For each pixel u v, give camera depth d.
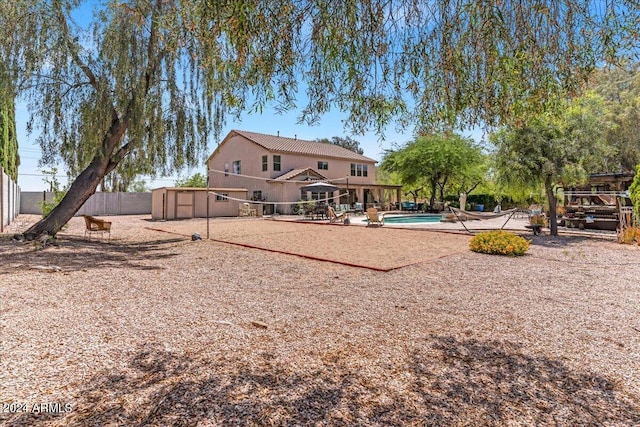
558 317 3.96
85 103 9.28
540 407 2.22
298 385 2.42
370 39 3.04
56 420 1.93
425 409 2.18
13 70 8.30
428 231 14.00
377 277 6.03
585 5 2.98
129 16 8.62
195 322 3.61
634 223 10.51
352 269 6.72
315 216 22.33
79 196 9.73
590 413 2.16
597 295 4.88
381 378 2.56
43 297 4.25
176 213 21.89
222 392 2.29
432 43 3.17
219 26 2.69
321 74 3.28
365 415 2.10
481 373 2.66
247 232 13.73
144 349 2.90
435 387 2.45
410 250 9.16
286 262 7.43
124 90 9.18
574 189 16.56
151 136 9.90
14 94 8.40
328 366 2.73
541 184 11.06
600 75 3.57
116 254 8.11
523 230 13.73
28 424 1.88
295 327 3.57
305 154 27.06
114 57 8.91
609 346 3.17
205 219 21.42
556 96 3.44
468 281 5.72
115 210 27.22
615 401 2.30
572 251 8.73
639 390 2.43
